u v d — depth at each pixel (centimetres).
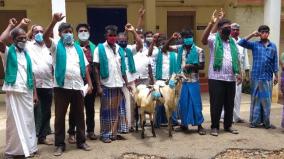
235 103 752
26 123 547
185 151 573
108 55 604
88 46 627
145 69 712
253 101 711
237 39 745
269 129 701
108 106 618
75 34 1158
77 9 1173
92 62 618
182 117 673
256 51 704
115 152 571
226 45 650
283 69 691
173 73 675
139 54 711
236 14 1159
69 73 550
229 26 638
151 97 624
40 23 1142
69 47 559
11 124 540
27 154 540
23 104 542
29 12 1133
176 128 712
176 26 1259
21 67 536
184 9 1248
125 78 650
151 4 1157
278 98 997
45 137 622
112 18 1218
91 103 631
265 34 696
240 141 624
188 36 657
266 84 698
